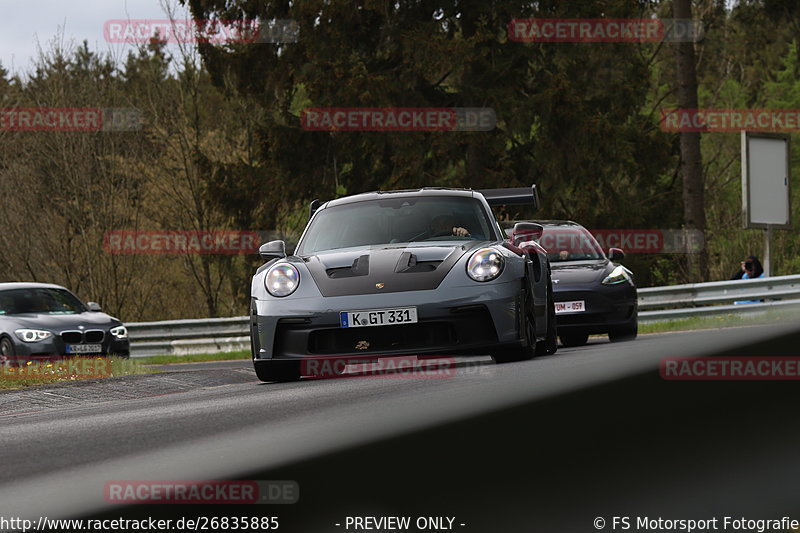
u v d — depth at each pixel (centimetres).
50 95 11669
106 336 5725
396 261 2720
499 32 9756
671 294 6469
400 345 2609
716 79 14762
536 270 3072
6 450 1527
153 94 11719
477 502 664
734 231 14000
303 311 2648
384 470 814
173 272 12625
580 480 679
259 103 9956
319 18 9538
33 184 11919
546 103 9338
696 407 845
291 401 1961
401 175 9169
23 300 5922
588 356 2308
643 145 10562
